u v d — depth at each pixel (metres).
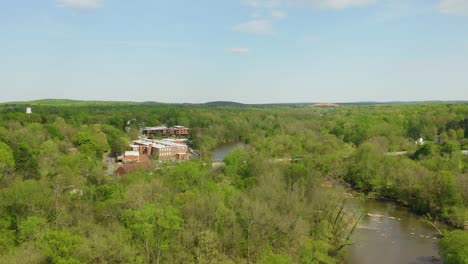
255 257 71.81
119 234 59.31
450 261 68.88
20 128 167.75
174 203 80.56
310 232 86.19
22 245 57.47
